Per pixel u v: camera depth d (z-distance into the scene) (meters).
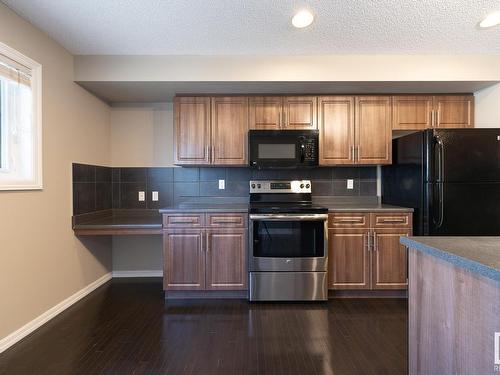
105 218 3.12
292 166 2.90
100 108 3.13
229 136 2.97
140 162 3.38
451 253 1.02
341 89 2.90
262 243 2.68
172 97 3.15
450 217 2.48
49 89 2.31
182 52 2.60
